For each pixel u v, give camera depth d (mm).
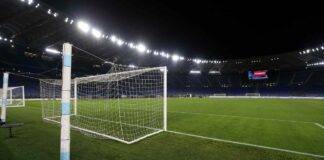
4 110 9016
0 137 6746
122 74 8969
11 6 19109
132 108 15828
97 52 32875
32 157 4961
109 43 31234
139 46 33406
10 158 4895
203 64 49812
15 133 7297
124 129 7938
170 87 50156
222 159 4809
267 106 18672
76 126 8500
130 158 4891
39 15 21141
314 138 6691
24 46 28953
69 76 4184
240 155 5066
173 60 45812
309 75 46531
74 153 5234
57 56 34125
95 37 28141
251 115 12242
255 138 6652
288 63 46219
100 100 18219
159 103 19109
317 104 21094
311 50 35938
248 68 51844
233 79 54188
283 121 10008
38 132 7449
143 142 6133
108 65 40312
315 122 9773
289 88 45281
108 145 5871
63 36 25828
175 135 6953
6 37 24422
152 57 42062
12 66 32875
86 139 6504
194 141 6230
